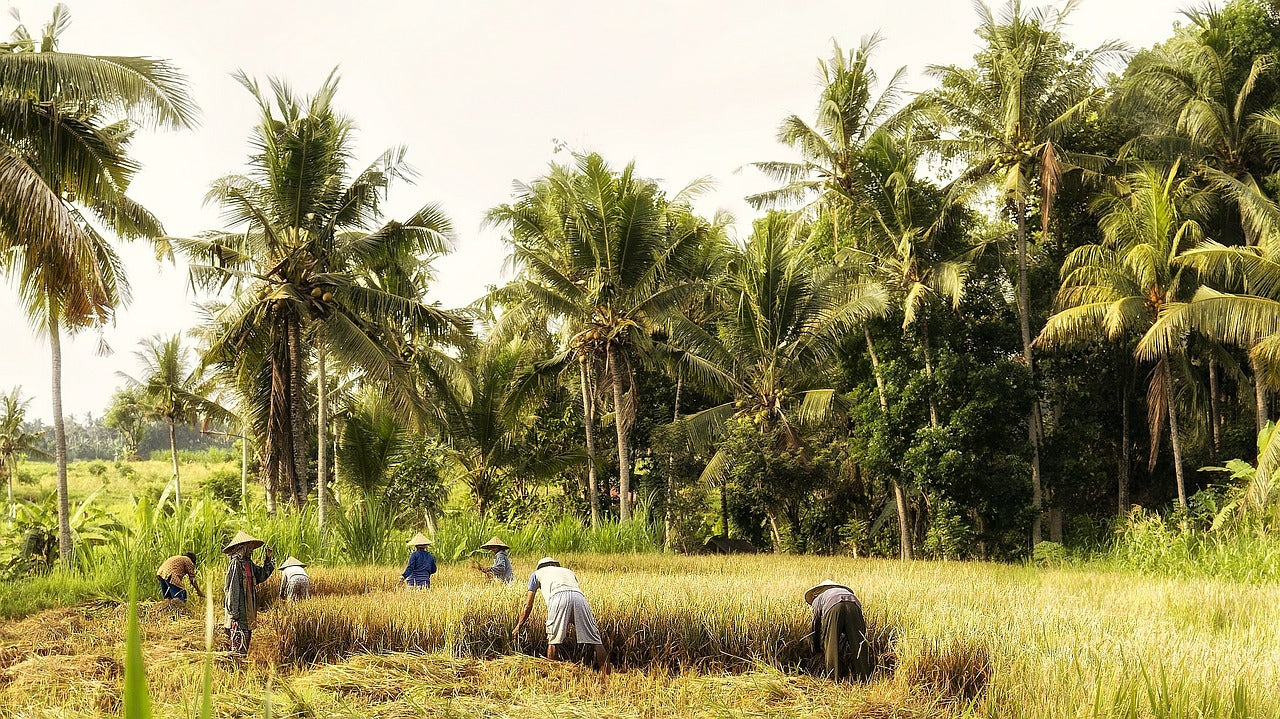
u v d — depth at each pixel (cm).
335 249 2334
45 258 1394
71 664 983
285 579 1418
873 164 2748
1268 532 1906
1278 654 739
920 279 2761
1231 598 1228
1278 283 1955
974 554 2773
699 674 962
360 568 1911
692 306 3462
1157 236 2314
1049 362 2866
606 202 2689
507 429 3241
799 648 1019
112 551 1817
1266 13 2673
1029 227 3023
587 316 2792
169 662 962
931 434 2641
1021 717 634
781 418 2916
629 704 747
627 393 2848
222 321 2289
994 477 2620
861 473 3275
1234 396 3017
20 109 1444
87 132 1529
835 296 2870
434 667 874
